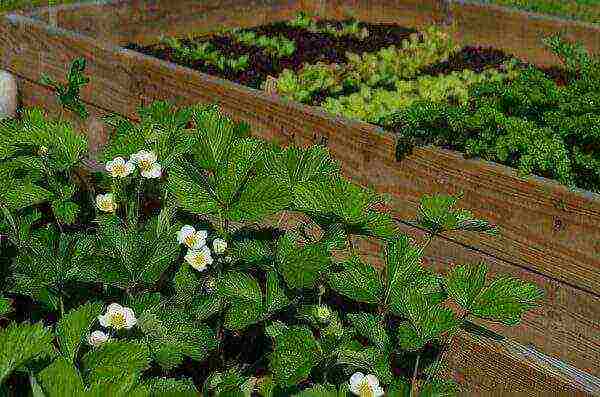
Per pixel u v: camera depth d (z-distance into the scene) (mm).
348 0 5711
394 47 5016
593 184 2793
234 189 1811
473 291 1757
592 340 2668
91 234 2156
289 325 2023
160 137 2174
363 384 1569
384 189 3070
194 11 5223
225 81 3453
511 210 2734
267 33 5379
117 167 2020
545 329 2775
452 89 4301
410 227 3043
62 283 1928
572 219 2590
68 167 2156
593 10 6828
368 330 1808
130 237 1802
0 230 2094
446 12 5273
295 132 3252
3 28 4281
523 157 2672
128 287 1837
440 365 2053
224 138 1922
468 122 2838
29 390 1636
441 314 1669
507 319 1707
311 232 3172
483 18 5102
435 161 2875
